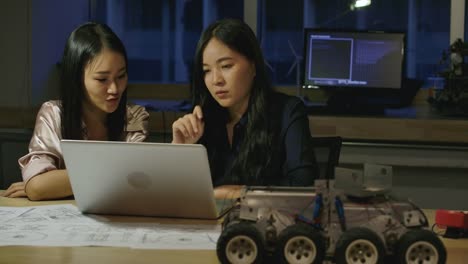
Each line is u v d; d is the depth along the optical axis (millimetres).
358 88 3807
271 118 2047
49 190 1825
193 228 1458
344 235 1047
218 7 4594
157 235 1386
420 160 3514
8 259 1192
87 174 1521
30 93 3988
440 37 4246
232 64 1871
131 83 4449
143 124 2262
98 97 1957
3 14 3969
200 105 2010
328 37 3822
